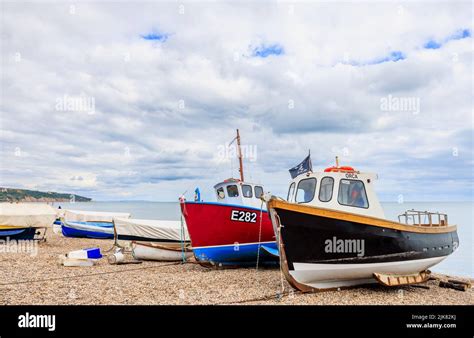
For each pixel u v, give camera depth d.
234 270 14.91
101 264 17.03
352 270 10.34
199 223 14.90
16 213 23.94
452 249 13.53
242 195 16.67
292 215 9.74
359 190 11.25
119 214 32.44
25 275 13.48
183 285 11.62
